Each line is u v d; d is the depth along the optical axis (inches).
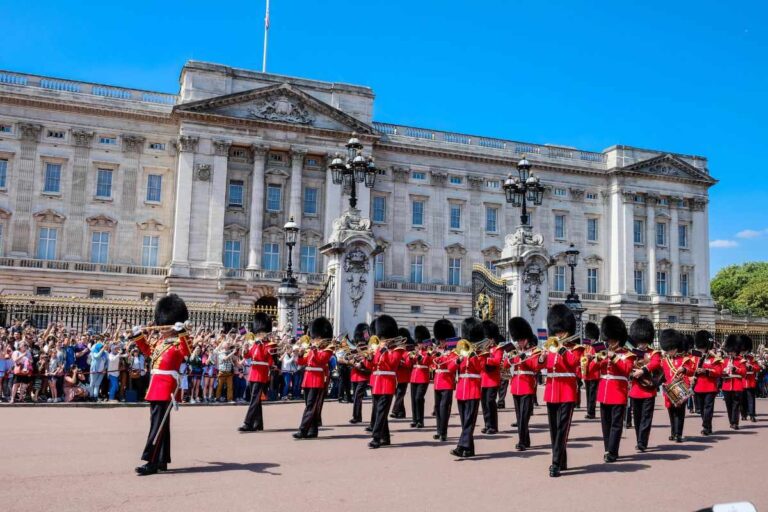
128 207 2498.8
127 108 2497.5
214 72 2556.6
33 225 2385.6
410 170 2913.4
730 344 919.0
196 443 615.8
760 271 4512.8
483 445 641.6
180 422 774.5
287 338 1090.7
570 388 513.7
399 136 2910.9
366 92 2790.4
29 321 1556.3
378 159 2871.6
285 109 2618.1
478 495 426.6
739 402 820.0
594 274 3161.9
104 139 2502.5
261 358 709.3
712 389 764.0
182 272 2421.3
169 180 2549.2
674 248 3228.3
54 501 392.5
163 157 2554.1
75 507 379.9
